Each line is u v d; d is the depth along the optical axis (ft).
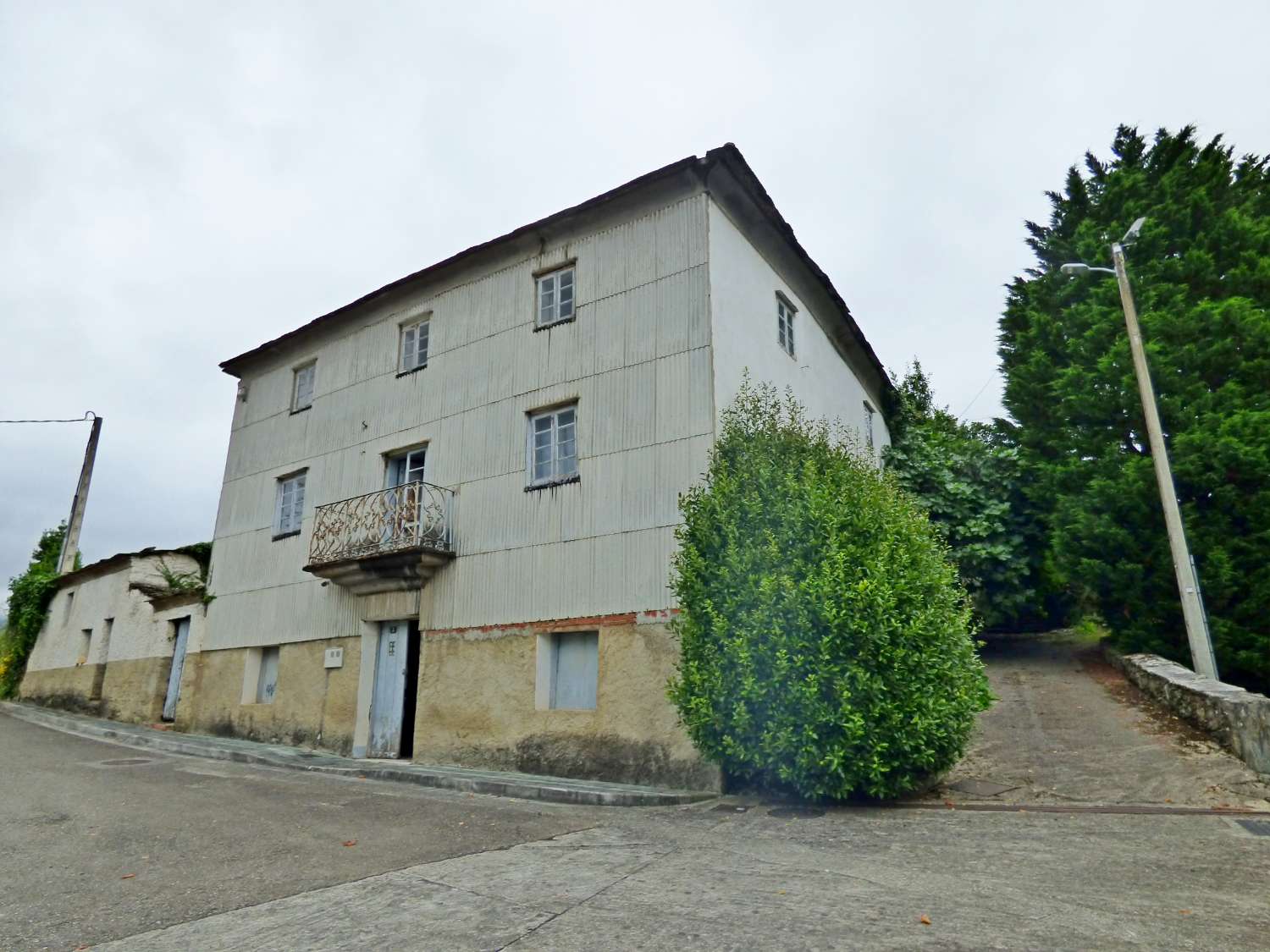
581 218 37.58
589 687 32.50
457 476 39.42
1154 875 15.78
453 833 21.24
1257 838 18.33
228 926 13.65
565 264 38.29
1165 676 30.37
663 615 30.37
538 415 37.58
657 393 33.12
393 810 24.80
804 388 41.55
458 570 37.73
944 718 23.61
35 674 74.49
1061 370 42.55
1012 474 46.11
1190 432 34.81
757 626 24.81
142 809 24.70
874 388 57.21
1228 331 37.04
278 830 21.61
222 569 51.47
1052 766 26.27
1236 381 36.70
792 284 42.37
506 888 15.57
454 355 41.73
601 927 13.07
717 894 14.93
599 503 33.50
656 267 34.81
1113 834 19.31
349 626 42.14
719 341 32.86
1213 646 33.58
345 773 34.47
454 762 35.06
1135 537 36.19
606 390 34.73
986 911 13.61
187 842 20.18
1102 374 38.42
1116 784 24.00
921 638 24.09
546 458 36.68
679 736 28.63
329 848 19.48
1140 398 36.86
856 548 24.80
